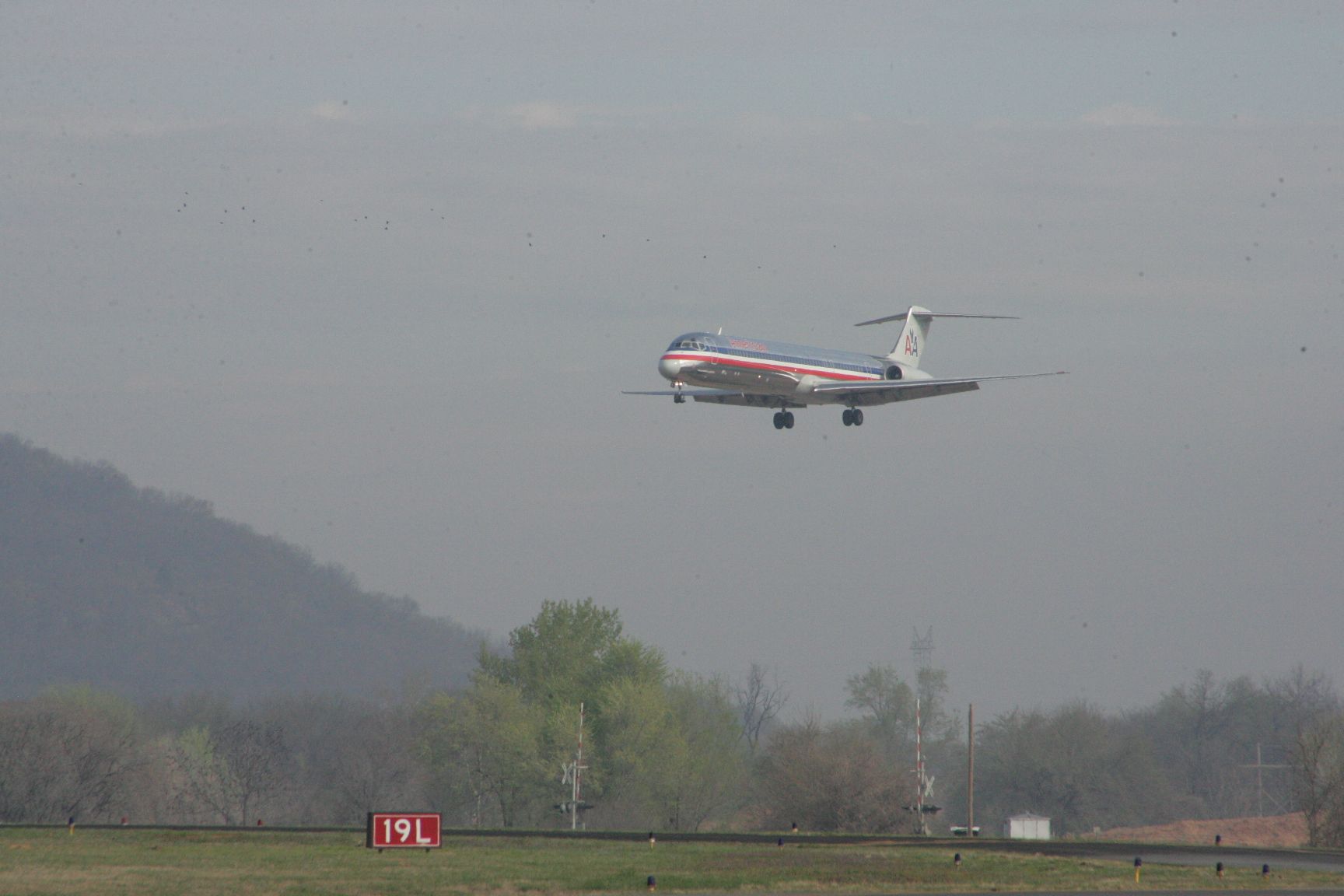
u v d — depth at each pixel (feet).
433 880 488.85
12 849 602.85
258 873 509.76
